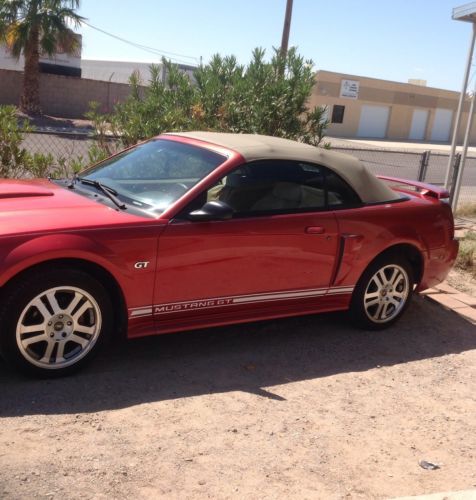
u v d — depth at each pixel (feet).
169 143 17.44
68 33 85.56
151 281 13.98
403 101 154.92
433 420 13.65
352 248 16.90
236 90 30.27
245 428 12.37
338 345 17.22
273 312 16.37
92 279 13.29
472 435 13.16
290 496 10.34
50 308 13.01
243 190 15.40
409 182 20.94
